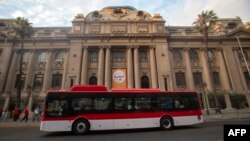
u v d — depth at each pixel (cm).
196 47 3909
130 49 3712
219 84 3688
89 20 3862
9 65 3634
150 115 1428
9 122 2214
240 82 3662
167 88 3459
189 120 1491
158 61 3644
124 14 4012
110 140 1058
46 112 1305
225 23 4369
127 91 1458
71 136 1238
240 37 3972
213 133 1162
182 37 3894
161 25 3894
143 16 4012
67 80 3400
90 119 1336
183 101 1530
